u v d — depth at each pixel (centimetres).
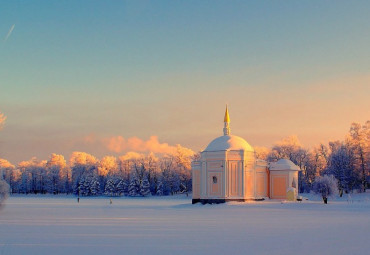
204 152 8350
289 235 3300
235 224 4212
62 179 19662
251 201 8144
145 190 15950
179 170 16588
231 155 8162
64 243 2928
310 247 2711
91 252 2570
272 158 13438
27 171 19988
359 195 10862
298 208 6906
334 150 12581
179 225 4134
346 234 3353
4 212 6456
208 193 8231
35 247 2766
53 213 6147
